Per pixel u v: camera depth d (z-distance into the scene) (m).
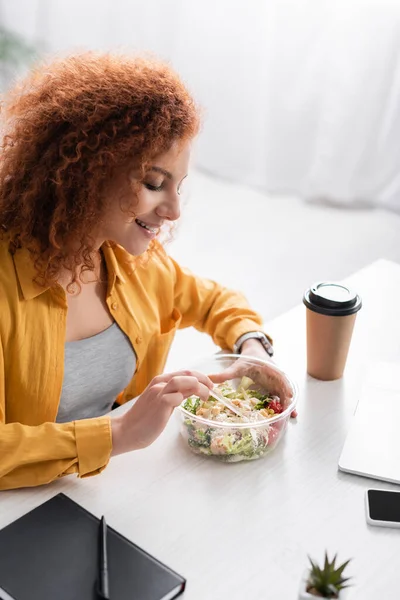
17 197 1.16
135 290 1.38
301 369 1.33
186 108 1.12
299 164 3.83
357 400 1.26
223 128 3.96
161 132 1.08
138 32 4.04
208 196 3.88
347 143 3.65
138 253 1.20
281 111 3.76
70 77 1.14
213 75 3.87
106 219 1.15
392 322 1.48
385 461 1.11
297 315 1.50
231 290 1.52
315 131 3.72
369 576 0.92
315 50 3.57
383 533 0.99
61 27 4.26
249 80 3.79
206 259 3.27
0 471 1.03
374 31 3.40
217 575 0.92
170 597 0.88
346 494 1.06
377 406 1.23
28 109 1.15
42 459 1.04
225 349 1.45
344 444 1.14
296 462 1.11
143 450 1.12
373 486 1.07
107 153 1.08
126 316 1.34
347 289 1.28
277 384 1.20
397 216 3.70
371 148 3.63
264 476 1.08
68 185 1.11
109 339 1.32
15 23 4.36
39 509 0.99
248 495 1.05
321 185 3.77
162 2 3.89
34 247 1.17
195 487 1.06
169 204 1.16
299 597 0.83
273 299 2.98
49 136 1.11
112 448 1.07
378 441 1.15
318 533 0.99
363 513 1.03
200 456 1.12
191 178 4.05
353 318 1.25
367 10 3.38
